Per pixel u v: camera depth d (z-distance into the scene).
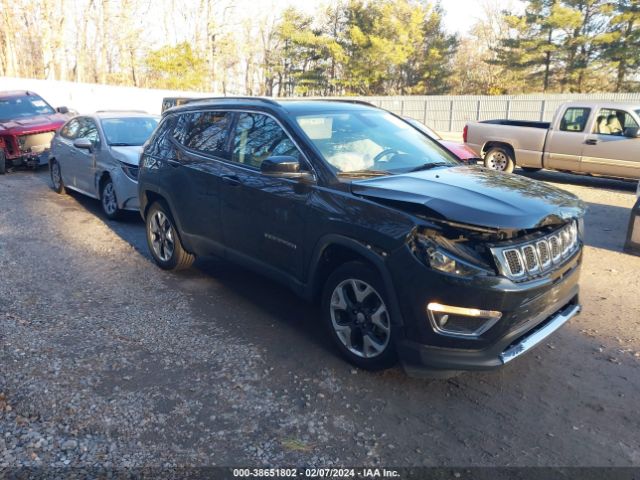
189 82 48.91
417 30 50.16
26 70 48.03
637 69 41.03
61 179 10.12
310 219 4.03
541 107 31.23
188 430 3.19
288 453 3.02
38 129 12.88
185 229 5.47
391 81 52.31
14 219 8.24
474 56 58.12
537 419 3.37
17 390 3.52
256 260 4.68
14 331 4.35
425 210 3.38
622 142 11.31
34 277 5.68
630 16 39.25
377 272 3.62
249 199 4.58
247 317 4.79
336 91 54.38
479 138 13.72
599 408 3.49
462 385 3.75
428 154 4.78
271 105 4.70
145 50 50.56
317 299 4.23
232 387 3.65
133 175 7.92
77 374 3.74
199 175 5.15
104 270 6.00
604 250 7.20
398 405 3.49
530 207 3.45
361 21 50.84
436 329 3.33
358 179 4.02
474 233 3.31
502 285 3.21
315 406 3.46
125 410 3.35
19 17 44.56
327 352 4.17
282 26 53.56
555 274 3.54
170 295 5.28
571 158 12.16
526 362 4.08
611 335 4.55
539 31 44.03
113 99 30.08
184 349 4.16
